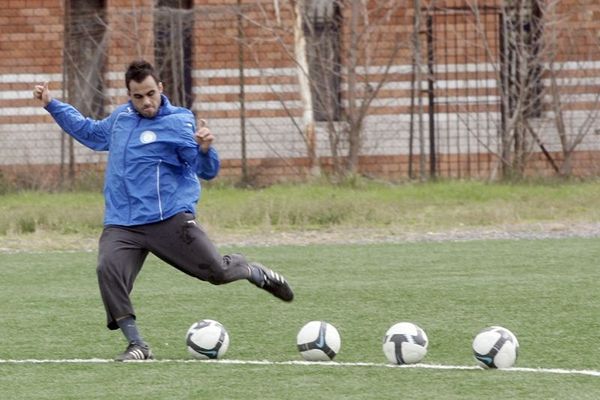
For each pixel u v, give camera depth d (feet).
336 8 219.20
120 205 74.59
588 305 97.81
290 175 220.02
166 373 70.59
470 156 221.87
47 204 183.42
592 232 157.38
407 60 220.02
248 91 220.64
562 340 82.38
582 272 118.52
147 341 84.58
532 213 173.99
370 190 196.95
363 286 111.45
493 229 162.20
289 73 220.43
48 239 157.07
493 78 221.46
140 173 74.18
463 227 165.07
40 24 218.38
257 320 93.56
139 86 73.92
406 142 220.84
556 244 144.36
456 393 63.98
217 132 220.43
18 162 217.15
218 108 220.43
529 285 109.81
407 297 104.06
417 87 219.00
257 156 220.43
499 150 216.33
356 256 135.85
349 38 216.13
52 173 216.54
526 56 215.31
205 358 75.82
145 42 216.13
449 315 94.43
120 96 216.54
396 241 151.53
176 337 86.28
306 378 68.59
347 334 86.58
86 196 197.57
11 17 218.18
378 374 69.51
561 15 221.46
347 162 215.72
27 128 217.97
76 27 218.18
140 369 71.97
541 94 220.43
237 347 81.05
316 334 74.33
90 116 216.13
